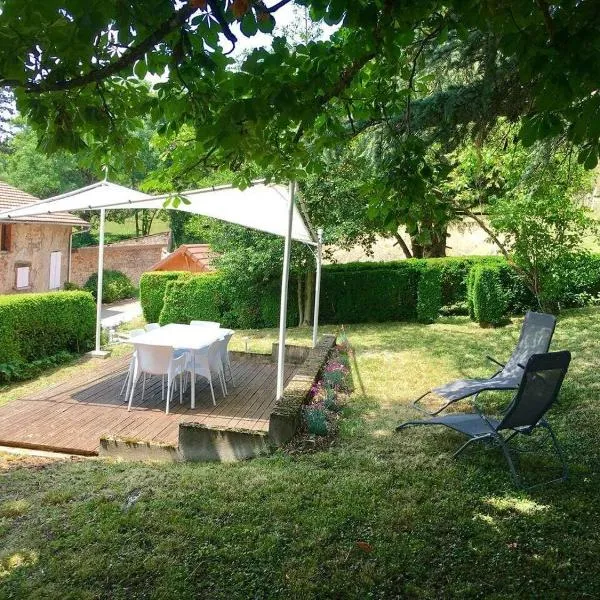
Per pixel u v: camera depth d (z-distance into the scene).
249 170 4.39
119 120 3.52
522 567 3.16
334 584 3.06
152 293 16.36
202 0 2.14
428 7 2.79
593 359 8.03
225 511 3.86
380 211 4.24
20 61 2.33
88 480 4.55
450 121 5.11
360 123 4.93
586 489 4.14
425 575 3.12
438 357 9.41
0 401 7.63
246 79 2.84
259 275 14.04
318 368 7.51
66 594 3.00
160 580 3.10
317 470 4.60
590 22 2.38
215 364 7.65
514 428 4.57
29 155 28.95
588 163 2.92
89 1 2.02
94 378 8.49
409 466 4.66
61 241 19.36
